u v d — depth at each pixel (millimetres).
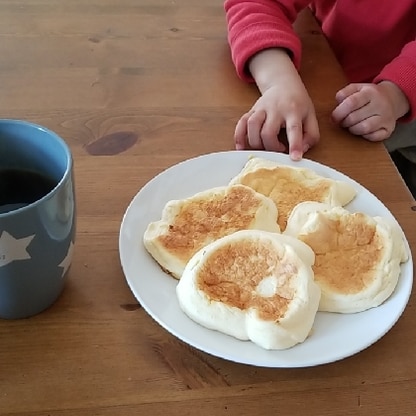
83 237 643
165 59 934
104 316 574
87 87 863
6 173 581
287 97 854
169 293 581
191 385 527
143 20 1016
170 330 543
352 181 726
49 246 527
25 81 861
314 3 1216
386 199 735
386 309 579
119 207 684
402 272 614
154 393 519
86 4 1038
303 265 563
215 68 929
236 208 640
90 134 783
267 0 1024
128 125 804
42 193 577
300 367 529
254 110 840
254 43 928
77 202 683
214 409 513
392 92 934
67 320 567
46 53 919
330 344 545
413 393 538
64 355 540
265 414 513
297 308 540
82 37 961
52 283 557
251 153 751
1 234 491
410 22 1208
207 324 547
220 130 814
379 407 526
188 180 706
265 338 529
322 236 611
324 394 531
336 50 1207
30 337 551
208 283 561
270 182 693
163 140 787
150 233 623
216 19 1036
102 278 606
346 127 842
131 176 728
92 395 513
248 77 916
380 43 1218
